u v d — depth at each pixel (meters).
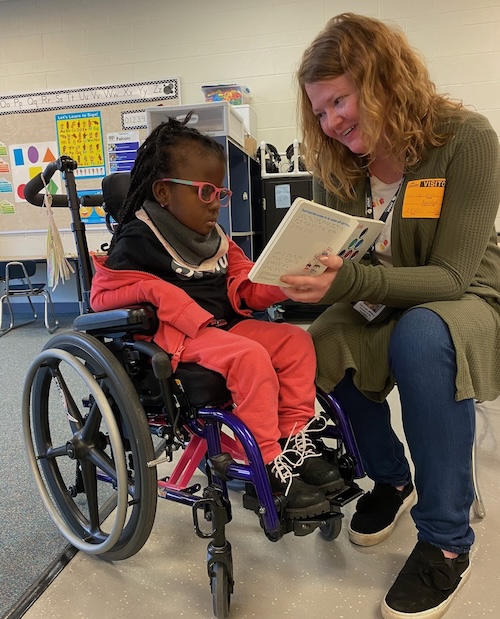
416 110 0.90
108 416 0.88
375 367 0.99
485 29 3.40
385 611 0.84
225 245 1.12
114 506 1.26
